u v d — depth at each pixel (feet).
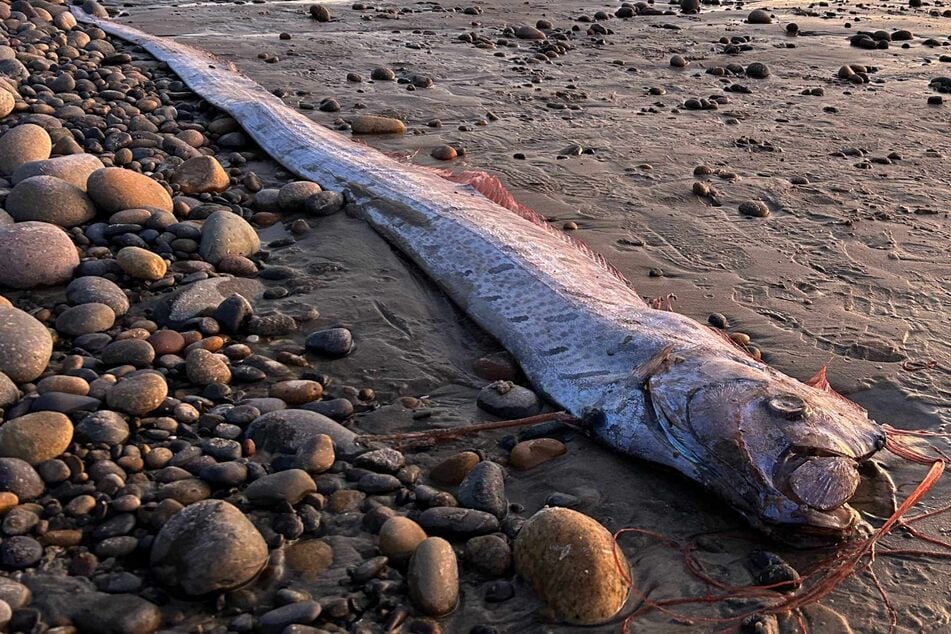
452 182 5.74
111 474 3.29
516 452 3.60
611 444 3.69
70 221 4.91
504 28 12.07
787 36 11.93
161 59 9.20
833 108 8.14
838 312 4.58
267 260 4.95
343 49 10.41
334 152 6.24
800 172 6.41
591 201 5.86
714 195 5.94
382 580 3.05
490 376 4.12
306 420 3.60
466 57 10.16
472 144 7.02
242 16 12.55
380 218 5.32
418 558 3.02
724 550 3.26
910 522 3.34
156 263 4.61
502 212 5.30
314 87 8.63
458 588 3.03
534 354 4.16
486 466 3.45
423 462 3.57
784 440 3.31
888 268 4.99
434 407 3.90
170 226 4.95
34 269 4.43
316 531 3.22
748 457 3.33
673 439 3.54
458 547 3.19
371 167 5.92
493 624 2.96
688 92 8.82
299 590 3.01
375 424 3.78
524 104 8.23
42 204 4.85
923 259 5.08
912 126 7.62
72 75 8.09
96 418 3.49
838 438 3.36
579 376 3.94
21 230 4.49
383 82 8.94
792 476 3.25
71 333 4.12
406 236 5.10
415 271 4.91
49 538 3.07
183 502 3.24
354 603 2.97
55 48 9.07
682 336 3.92
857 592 3.10
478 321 4.46
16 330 3.78
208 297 4.42
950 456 3.62
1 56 8.16
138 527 3.14
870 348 4.26
